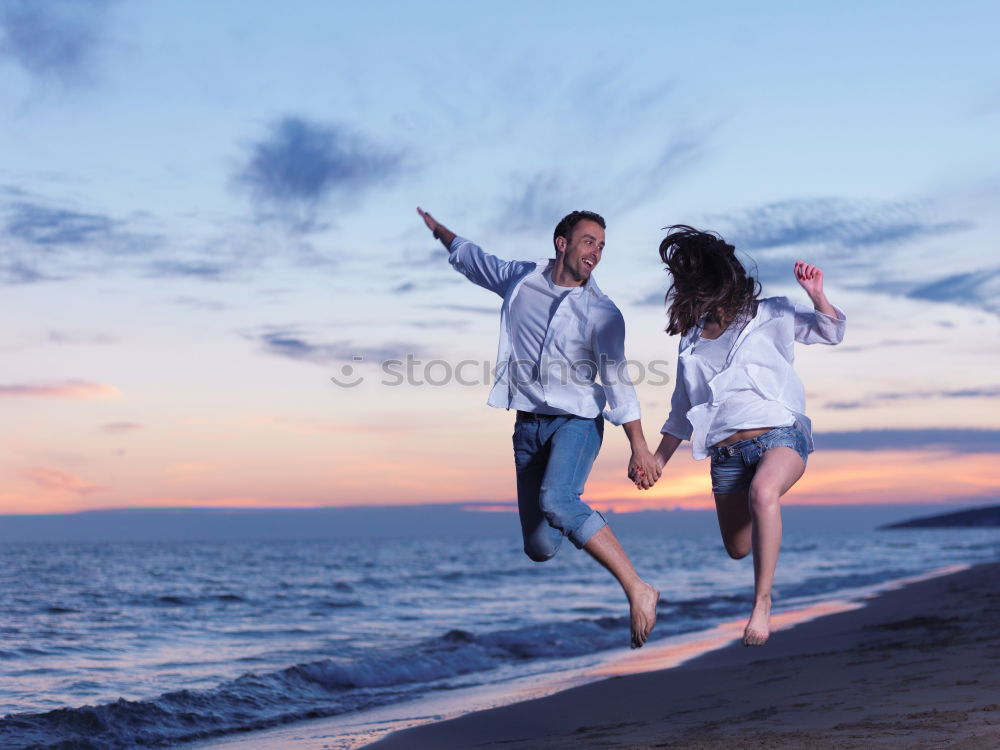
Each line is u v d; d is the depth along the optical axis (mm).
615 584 23062
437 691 7430
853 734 3320
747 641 3289
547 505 3666
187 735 5910
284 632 12336
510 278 3979
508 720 5461
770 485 3477
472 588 21938
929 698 4098
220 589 21234
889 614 10766
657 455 3945
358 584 23562
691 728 4121
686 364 3779
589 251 3766
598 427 3885
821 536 136250
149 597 18188
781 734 3518
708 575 26516
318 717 6488
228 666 9109
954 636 7047
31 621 13359
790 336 3711
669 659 8281
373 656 9500
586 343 3766
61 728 5898
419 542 141750
